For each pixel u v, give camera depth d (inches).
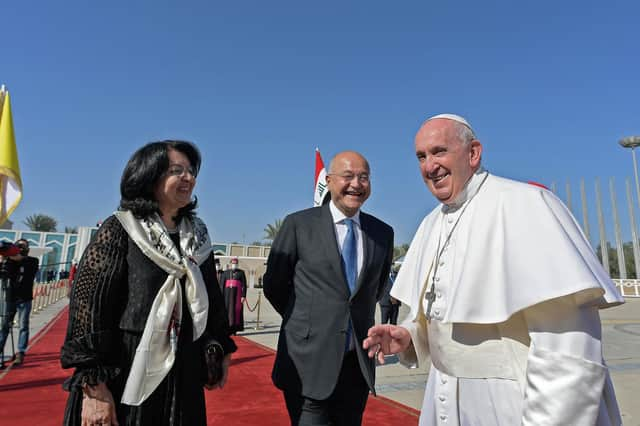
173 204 75.9
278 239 106.3
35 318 448.5
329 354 91.4
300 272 100.6
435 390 60.9
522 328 51.1
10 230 1504.7
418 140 63.6
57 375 205.5
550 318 45.5
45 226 2124.8
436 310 60.1
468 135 61.9
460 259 56.7
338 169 102.6
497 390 51.0
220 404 163.2
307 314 96.0
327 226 102.2
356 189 101.3
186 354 69.3
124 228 69.0
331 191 105.7
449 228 64.0
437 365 58.7
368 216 113.3
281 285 105.7
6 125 196.4
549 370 42.9
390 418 147.4
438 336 58.6
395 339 65.6
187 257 73.3
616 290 45.2
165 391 65.7
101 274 64.5
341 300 95.3
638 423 142.9
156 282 67.7
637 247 1320.1
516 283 47.6
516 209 52.6
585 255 47.8
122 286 67.1
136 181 72.1
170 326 67.0
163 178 73.8
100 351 61.6
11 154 195.0
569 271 44.1
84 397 61.2
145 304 66.2
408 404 164.6
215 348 78.4
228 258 1301.7
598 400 41.3
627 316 616.1
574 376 41.6
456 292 52.9
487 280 51.6
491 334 52.7
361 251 103.2
